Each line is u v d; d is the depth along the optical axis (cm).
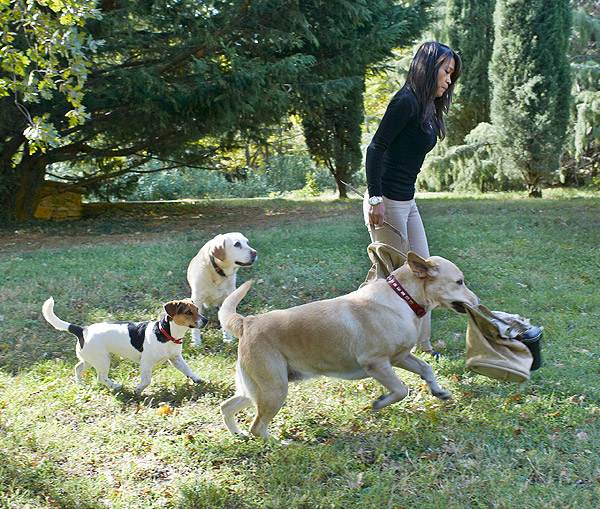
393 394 365
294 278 762
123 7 1150
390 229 473
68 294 720
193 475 338
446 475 326
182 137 1467
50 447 368
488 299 670
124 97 1220
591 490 303
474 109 2148
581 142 1966
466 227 1095
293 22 1273
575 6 2222
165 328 451
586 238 965
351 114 1819
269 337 366
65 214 1559
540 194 1792
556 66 1658
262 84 1247
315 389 450
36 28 526
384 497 303
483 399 416
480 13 2081
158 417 412
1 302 689
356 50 1410
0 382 479
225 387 463
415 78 437
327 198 2016
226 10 1228
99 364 461
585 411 390
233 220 1455
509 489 303
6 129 1267
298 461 346
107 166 1675
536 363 387
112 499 315
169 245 1023
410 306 375
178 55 1299
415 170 475
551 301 653
